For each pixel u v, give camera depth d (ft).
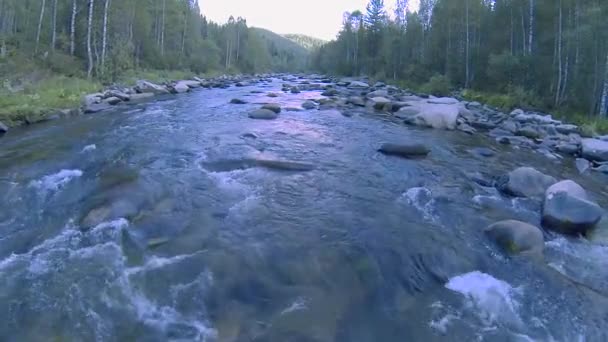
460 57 130.52
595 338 17.11
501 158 44.75
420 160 41.27
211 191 29.19
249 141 44.32
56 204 26.09
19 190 28.37
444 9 145.89
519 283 20.25
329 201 28.99
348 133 51.83
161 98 83.20
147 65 148.97
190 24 218.59
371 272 20.18
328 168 36.50
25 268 19.26
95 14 108.88
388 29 214.28
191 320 16.52
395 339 16.33
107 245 21.18
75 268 19.31
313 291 18.62
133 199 25.82
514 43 114.83
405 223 26.03
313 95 97.91
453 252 22.62
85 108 62.54
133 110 64.69
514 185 32.58
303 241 22.81
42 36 120.16
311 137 48.29
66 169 33.17
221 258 20.49
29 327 15.87
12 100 55.72
